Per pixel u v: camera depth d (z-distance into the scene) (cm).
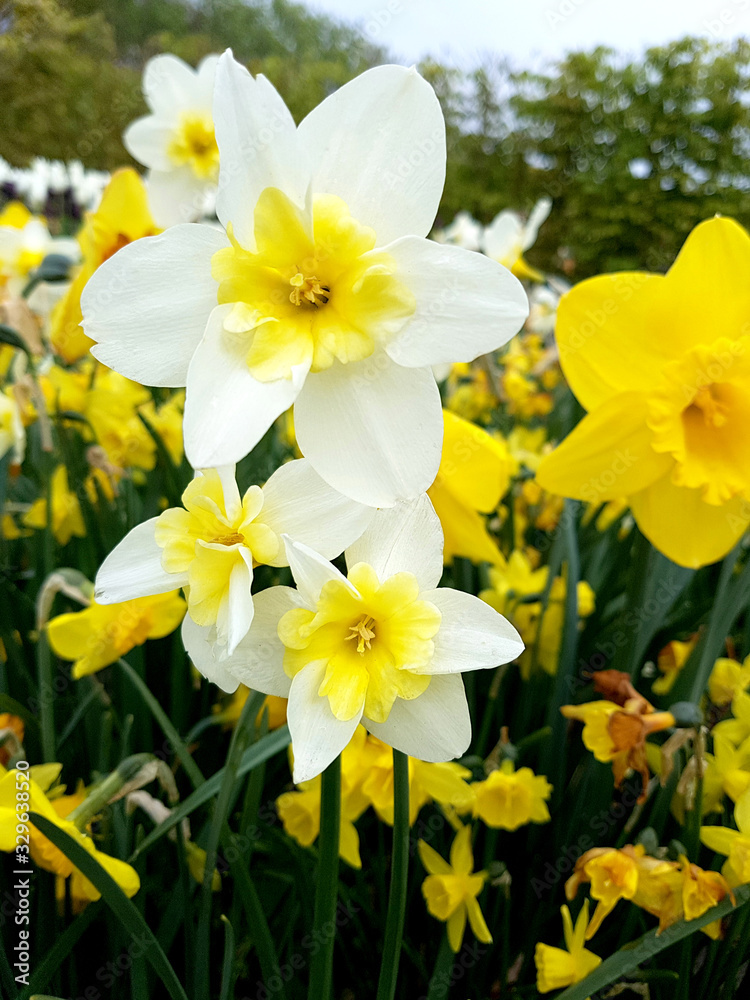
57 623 26
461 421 29
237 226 17
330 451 17
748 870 24
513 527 43
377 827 33
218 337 16
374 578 17
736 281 26
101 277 16
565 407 52
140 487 50
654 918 28
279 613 18
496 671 31
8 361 49
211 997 29
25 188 120
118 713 33
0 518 36
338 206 17
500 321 16
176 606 28
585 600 35
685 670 30
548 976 25
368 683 17
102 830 25
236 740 21
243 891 22
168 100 41
